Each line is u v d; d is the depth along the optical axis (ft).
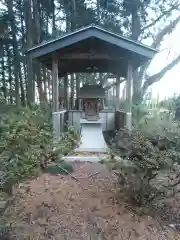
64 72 26.53
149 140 8.64
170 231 8.02
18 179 7.13
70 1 37.58
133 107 22.29
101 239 7.36
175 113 22.00
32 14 34.32
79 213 8.77
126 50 17.76
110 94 47.11
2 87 33.53
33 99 32.22
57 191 10.57
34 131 8.00
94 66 24.82
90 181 11.92
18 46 37.81
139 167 8.45
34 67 35.83
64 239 7.24
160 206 9.66
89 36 16.65
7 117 7.72
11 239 7.06
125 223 8.29
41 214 8.55
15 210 8.63
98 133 21.27
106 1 36.68
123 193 10.40
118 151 9.35
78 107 25.58
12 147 6.66
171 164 8.07
